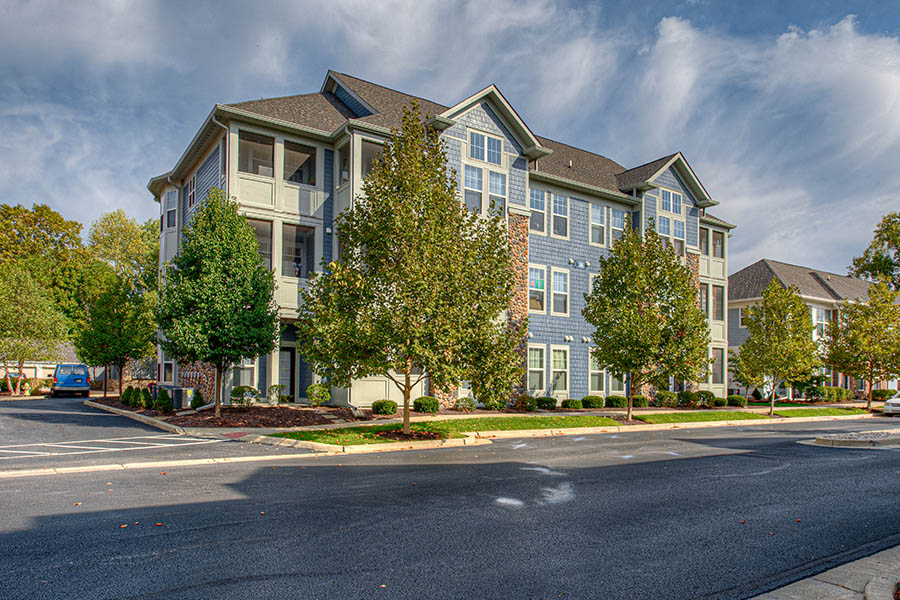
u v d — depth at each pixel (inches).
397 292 555.2
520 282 942.4
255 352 671.8
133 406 894.4
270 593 177.2
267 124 761.0
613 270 845.8
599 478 384.2
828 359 1378.0
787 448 568.7
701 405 1120.2
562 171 1079.0
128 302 1099.9
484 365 562.6
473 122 909.2
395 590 180.9
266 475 375.6
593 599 176.4
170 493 315.9
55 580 186.1
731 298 1653.5
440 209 566.3
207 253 661.9
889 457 507.5
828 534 256.7
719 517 283.9
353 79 940.6
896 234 1759.4
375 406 735.1
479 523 262.5
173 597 173.6
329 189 815.7
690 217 1211.2
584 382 1047.6
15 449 470.6
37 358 1311.5
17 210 1686.8
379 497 313.0
